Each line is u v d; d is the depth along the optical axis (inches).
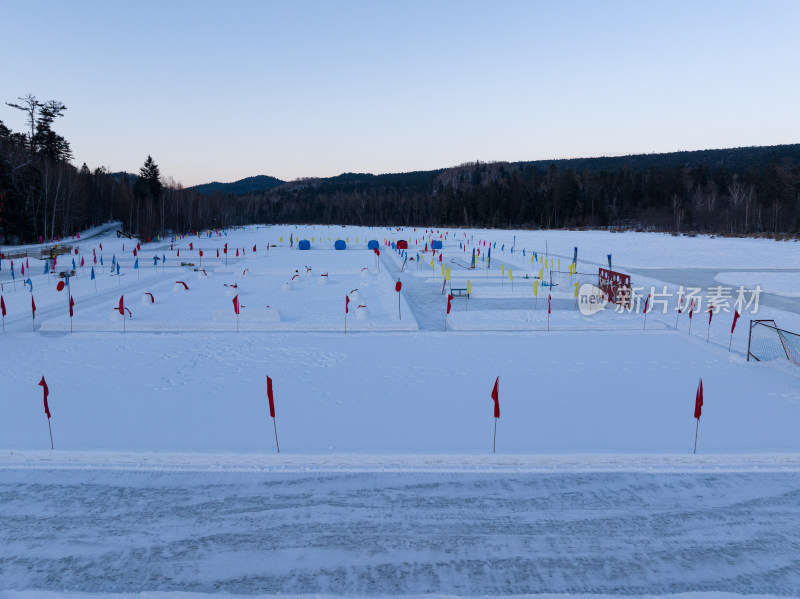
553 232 3627.0
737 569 268.5
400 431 422.9
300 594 251.3
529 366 602.9
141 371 580.1
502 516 313.1
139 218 3668.8
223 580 260.1
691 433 419.5
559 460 377.7
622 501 329.1
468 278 1365.7
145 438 406.9
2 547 283.6
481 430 425.1
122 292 1129.4
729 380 553.3
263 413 460.4
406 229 4537.4
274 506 322.7
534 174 5782.5
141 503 325.1
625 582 259.4
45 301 1014.4
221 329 784.3
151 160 4424.2
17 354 646.5
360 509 320.2
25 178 2731.3
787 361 620.1
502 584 258.2
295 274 1341.0
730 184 4594.0
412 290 1176.8
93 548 283.1
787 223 3393.2
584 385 536.7
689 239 2687.0
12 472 361.7
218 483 348.8
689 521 308.7
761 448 391.9
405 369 589.9
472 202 5226.4
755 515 314.8
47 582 258.2
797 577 263.0
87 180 3784.5
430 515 314.0
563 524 305.4
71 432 417.7
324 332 772.0
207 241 3004.4
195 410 466.6
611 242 2559.1
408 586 256.8
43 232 2792.8
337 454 379.2
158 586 255.9
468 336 745.6
